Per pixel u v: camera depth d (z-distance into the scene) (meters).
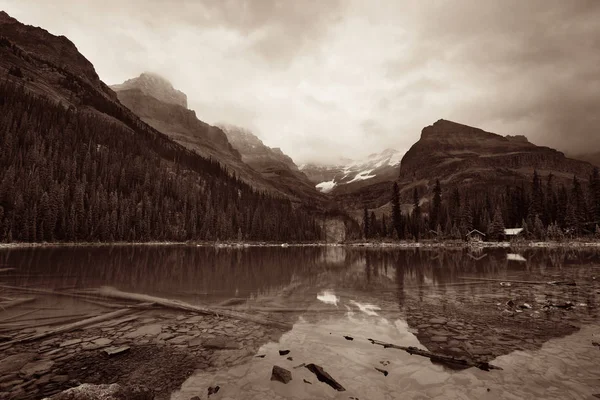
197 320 17.12
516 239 117.81
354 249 118.25
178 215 146.75
